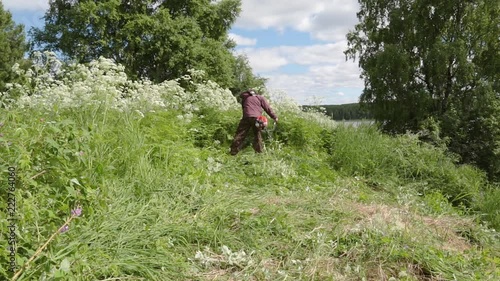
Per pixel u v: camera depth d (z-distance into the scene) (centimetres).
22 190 331
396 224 529
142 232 401
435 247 499
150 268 359
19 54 3784
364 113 2375
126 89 1109
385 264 433
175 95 1195
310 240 456
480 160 1970
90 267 325
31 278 276
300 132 1062
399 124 2239
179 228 429
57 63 952
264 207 525
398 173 982
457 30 2292
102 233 371
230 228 470
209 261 395
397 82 2244
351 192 729
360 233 484
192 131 957
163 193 502
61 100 808
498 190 905
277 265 412
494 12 2202
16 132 369
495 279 445
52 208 347
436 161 1048
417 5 2297
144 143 624
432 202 789
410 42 2352
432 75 2253
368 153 985
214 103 1173
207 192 541
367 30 2566
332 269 415
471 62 2194
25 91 877
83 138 457
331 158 992
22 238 286
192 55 2938
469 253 522
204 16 3266
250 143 1005
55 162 370
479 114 2041
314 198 609
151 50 2878
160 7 3100
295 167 846
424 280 427
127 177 508
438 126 1992
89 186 388
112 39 2961
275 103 1346
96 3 2931
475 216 754
